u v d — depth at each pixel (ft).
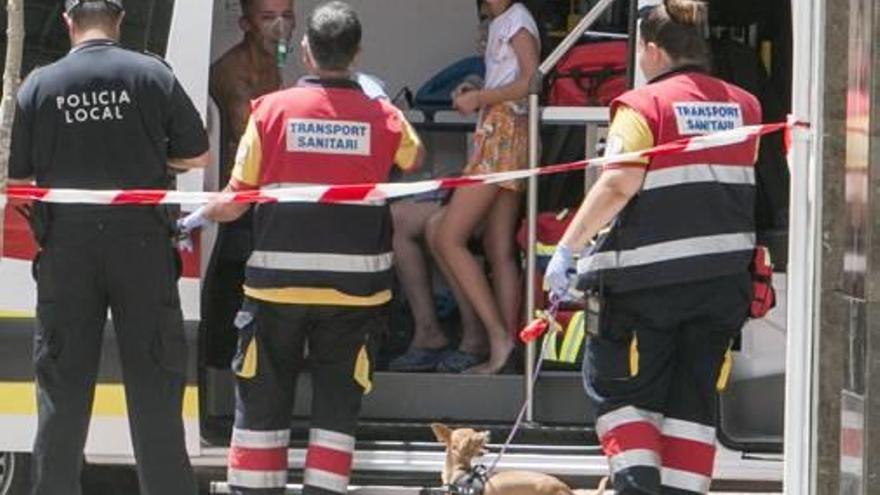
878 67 63.72
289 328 74.79
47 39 77.46
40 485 72.49
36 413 75.72
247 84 83.20
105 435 77.00
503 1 84.74
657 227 69.62
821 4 69.15
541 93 82.74
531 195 80.18
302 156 73.61
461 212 83.61
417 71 101.40
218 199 71.51
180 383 73.26
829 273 69.77
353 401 76.02
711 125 70.18
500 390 82.53
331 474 75.46
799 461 70.23
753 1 89.61
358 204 74.38
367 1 100.94
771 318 82.23
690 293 70.08
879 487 63.77
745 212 71.00
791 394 70.38
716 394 72.02
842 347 67.87
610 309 70.54
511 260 84.43
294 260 74.13
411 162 75.92
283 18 83.20
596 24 89.97
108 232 71.36
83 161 71.61
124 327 72.43
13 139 71.61
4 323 75.97
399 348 88.58
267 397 75.15
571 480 80.94
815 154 69.56
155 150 72.23
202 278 77.56
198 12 76.89
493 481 74.02
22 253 75.82
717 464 79.51
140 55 72.64
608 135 71.82
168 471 72.74
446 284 91.04
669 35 71.00
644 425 70.59
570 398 82.12
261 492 75.20
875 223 63.67
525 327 79.87
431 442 80.23
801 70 69.77
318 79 74.84
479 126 83.82
